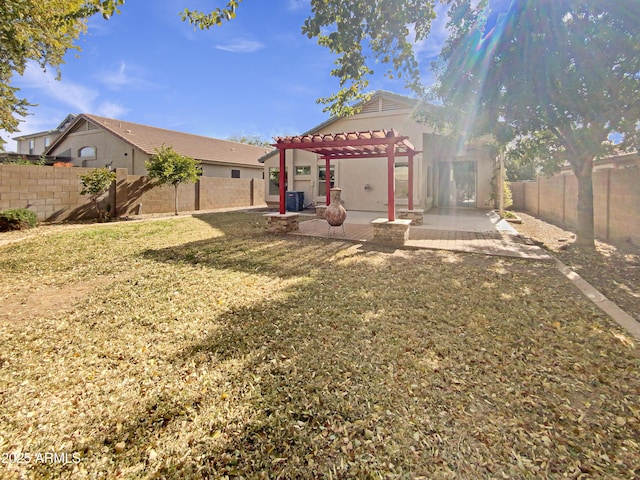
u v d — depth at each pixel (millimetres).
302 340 3088
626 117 5941
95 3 4516
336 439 1930
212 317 3652
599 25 5395
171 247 7406
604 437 1905
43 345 3098
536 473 1684
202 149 22656
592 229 7332
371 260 6172
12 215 9344
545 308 3777
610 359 2697
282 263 5984
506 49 6066
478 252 6695
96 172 11453
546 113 6375
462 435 1936
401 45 5328
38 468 1795
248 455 1845
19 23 7512
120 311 3863
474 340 3043
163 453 1880
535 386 2365
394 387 2385
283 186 9312
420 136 13875
